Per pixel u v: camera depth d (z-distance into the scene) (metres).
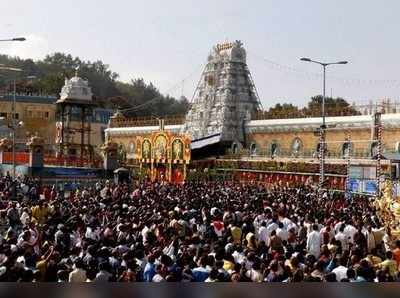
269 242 19.41
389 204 33.97
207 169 77.62
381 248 19.38
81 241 17.88
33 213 24.75
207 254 14.39
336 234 21.03
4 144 83.19
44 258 14.45
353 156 74.44
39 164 69.81
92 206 27.88
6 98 118.19
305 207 32.75
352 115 81.00
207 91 101.75
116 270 13.99
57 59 192.25
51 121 121.00
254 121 94.50
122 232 18.89
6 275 11.49
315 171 70.44
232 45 99.44
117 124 125.88
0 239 18.31
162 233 19.67
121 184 53.62
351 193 51.47
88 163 76.81
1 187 43.84
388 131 72.00
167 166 75.25
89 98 90.44
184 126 107.12
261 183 71.19
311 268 14.32
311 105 125.06
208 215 24.45
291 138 86.94
